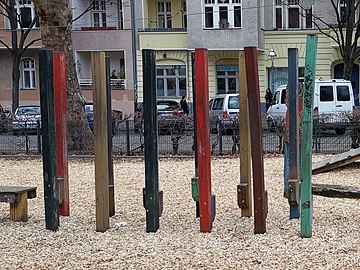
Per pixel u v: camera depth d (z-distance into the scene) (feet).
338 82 77.36
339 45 95.40
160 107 90.48
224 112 71.72
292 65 21.75
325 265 16.92
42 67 21.52
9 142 57.16
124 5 110.11
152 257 18.20
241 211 24.68
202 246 19.36
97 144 22.04
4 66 116.88
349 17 93.20
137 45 109.81
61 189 24.20
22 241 20.89
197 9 103.09
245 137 24.12
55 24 55.57
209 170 21.49
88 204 28.99
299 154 22.90
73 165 47.39
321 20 100.22
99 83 21.67
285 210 25.88
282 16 109.09
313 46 19.31
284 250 18.57
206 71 20.85
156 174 21.89
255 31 102.22
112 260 18.03
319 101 76.79
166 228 22.58
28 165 48.32
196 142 22.29
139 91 109.40
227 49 103.04
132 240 20.56
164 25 115.85
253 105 20.43
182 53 106.32
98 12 118.93
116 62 115.55
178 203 28.63
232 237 20.61
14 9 107.34
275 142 52.13
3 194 24.02
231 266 17.03
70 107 54.75
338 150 51.16
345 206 26.30
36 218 25.30
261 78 107.14
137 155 52.60
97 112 21.98
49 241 20.80
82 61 113.09
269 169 40.96
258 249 18.78
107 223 22.45
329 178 36.29
